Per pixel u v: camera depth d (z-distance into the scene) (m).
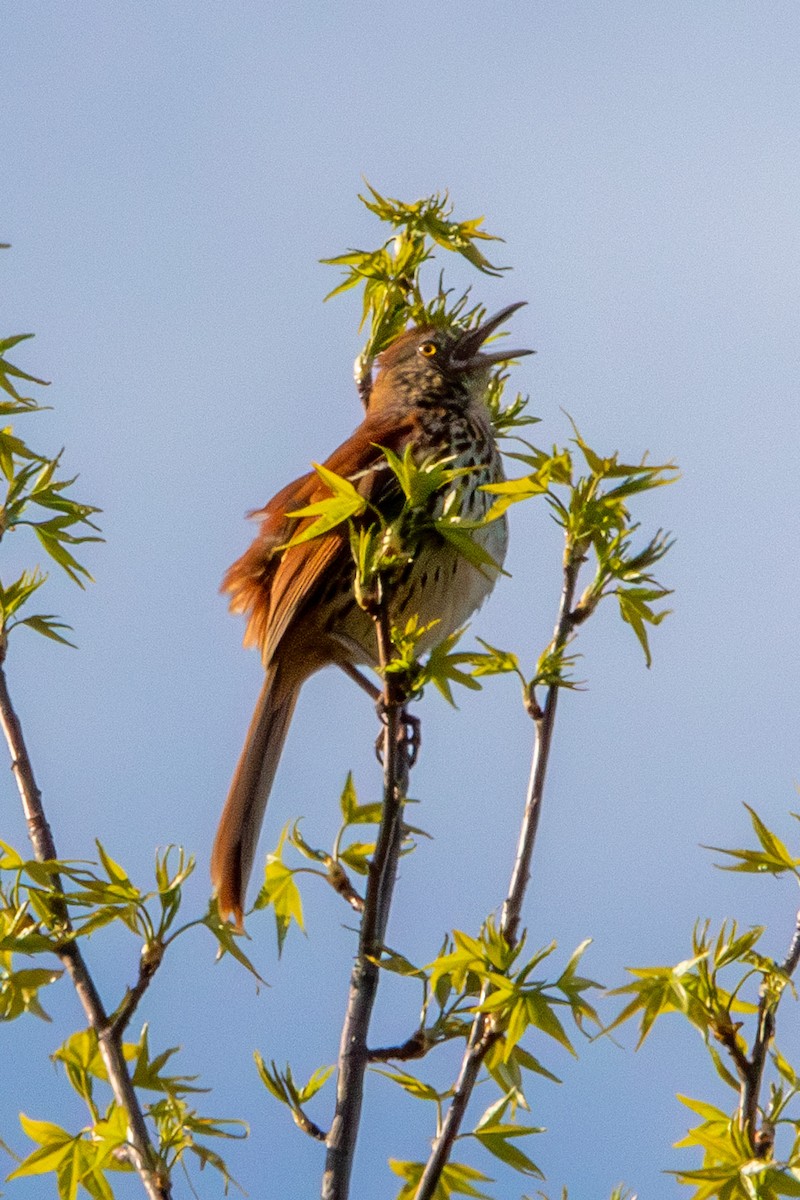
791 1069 5.56
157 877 6.29
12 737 6.67
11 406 6.96
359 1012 6.05
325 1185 5.80
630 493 6.32
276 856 7.46
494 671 6.25
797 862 5.59
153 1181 5.90
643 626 6.44
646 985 5.60
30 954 6.14
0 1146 6.24
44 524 7.14
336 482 6.30
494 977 5.70
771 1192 5.27
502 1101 6.28
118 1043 6.07
